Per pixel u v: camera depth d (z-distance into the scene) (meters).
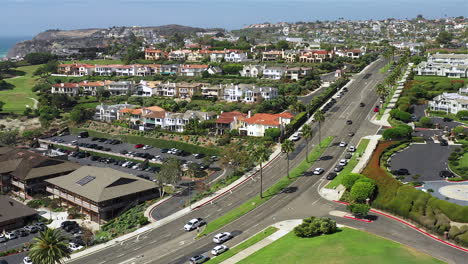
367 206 96.88
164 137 183.38
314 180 124.94
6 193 141.25
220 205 114.75
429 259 77.06
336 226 94.44
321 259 78.44
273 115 176.88
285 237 92.12
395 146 144.38
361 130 166.62
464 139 149.12
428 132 160.38
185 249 91.62
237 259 84.19
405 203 97.94
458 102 178.38
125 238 98.88
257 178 131.88
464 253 81.12
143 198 122.94
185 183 136.88
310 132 137.88
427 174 120.88
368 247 82.00
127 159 168.12
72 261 88.75
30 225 111.94
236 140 169.50
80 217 117.94
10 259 93.06
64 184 126.12
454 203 96.44
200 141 173.50
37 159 143.25
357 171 123.44
